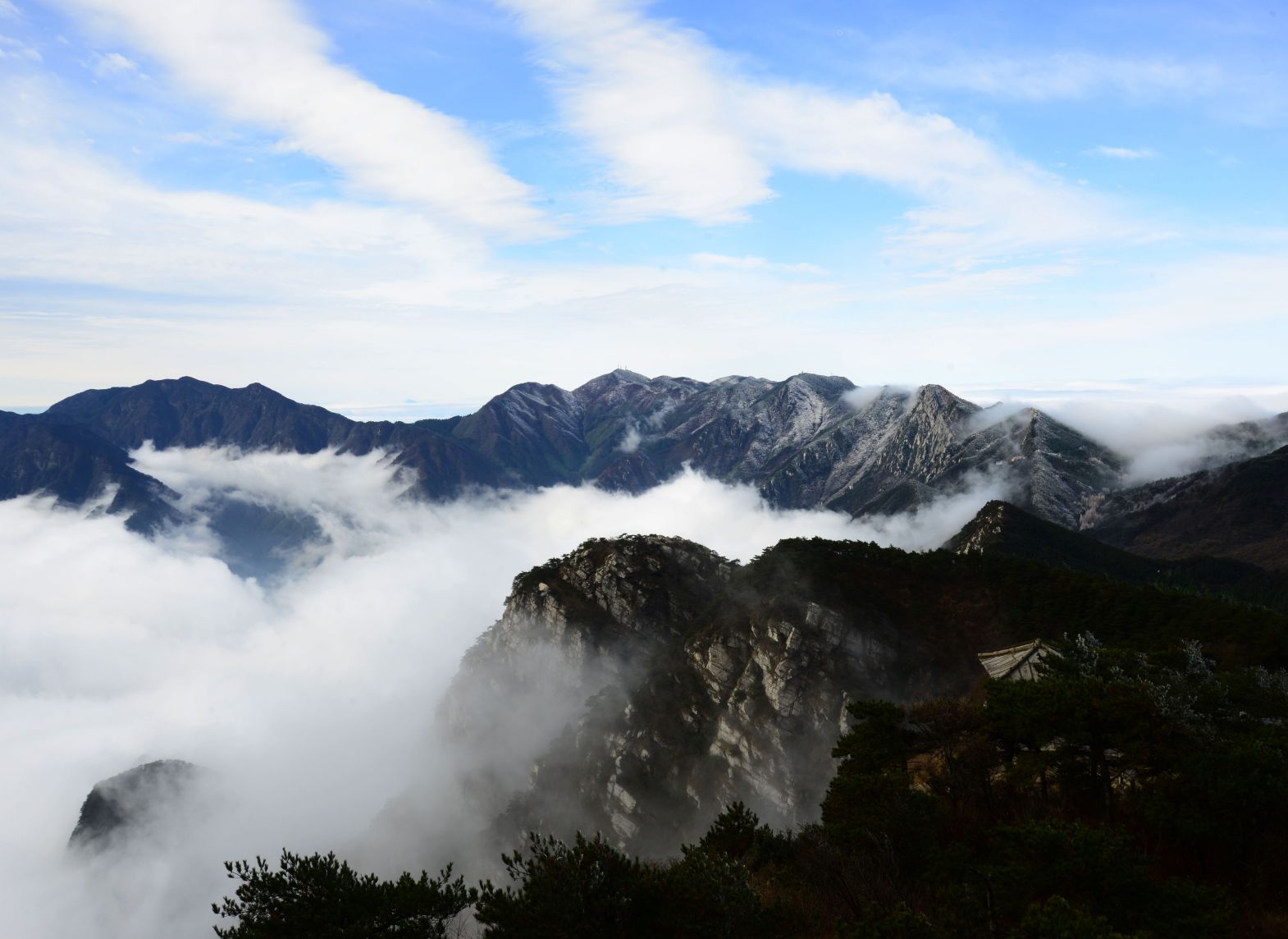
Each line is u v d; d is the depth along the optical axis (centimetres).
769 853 3716
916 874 3022
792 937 2730
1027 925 2192
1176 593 9875
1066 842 2536
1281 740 3322
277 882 2538
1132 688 3447
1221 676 4400
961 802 3612
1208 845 2936
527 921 2452
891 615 10869
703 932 2447
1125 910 2364
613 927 2481
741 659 11081
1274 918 2506
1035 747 3581
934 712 3997
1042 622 9938
